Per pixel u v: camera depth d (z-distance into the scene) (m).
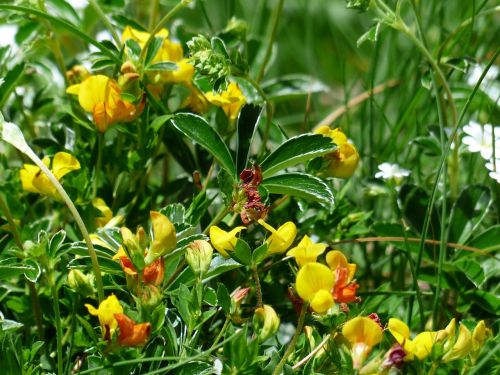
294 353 0.34
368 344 0.31
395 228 0.39
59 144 0.40
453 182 0.41
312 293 0.31
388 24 0.39
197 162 0.41
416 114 0.43
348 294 0.32
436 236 0.40
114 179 0.39
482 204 0.40
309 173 0.36
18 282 0.38
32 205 0.40
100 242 0.34
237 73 0.37
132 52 0.37
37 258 0.33
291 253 0.32
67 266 0.34
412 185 0.41
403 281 0.40
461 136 0.42
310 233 0.40
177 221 0.35
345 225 0.40
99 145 0.37
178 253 0.33
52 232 0.38
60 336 0.33
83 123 0.37
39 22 0.40
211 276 0.34
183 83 0.39
